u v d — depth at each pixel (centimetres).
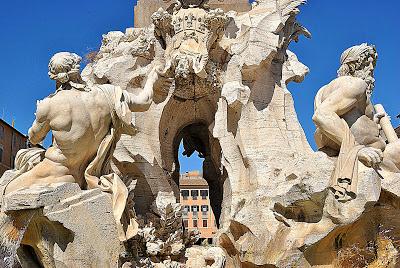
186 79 1009
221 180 1090
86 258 678
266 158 930
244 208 890
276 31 1031
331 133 784
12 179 751
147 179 973
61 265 680
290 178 823
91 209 692
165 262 842
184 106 1077
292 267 765
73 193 692
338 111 796
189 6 1051
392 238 779
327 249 762
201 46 1005
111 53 1048
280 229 797
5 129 2548
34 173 732
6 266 693
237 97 958
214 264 855
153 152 992
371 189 727
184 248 914
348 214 727
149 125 1002
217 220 1158
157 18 1016
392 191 753
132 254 727
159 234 916
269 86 1032
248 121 978
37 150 779
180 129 1119
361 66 838
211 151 1110
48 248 686
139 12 1180
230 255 941
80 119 733
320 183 753
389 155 787
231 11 1116
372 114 831
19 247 708
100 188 727
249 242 854
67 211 675
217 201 1173
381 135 848
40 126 741
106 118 756
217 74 1026
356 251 763
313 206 770
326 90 834
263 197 866
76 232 676
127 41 1057
